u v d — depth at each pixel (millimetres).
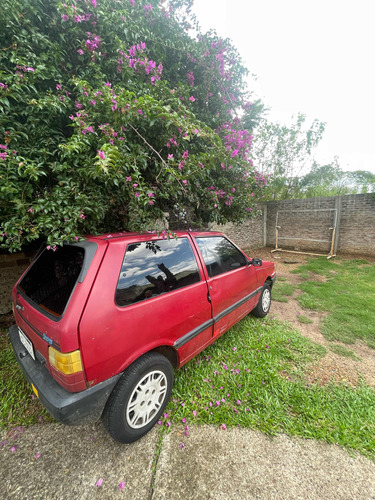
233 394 2014
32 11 1826
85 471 1478
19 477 1449
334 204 7523
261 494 1339
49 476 1451
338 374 2285
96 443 1652
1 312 3533
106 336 1363
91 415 1352
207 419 1796
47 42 1899
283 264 7023
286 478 1416
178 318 1828
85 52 2154
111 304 1413
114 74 2338
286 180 10352
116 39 2062
